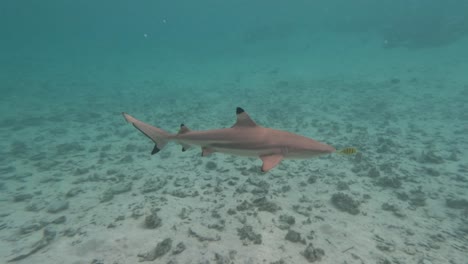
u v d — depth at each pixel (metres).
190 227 6.73
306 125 17.92
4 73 46.12
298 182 10.03
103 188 9.98
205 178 10.42
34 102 28.03
